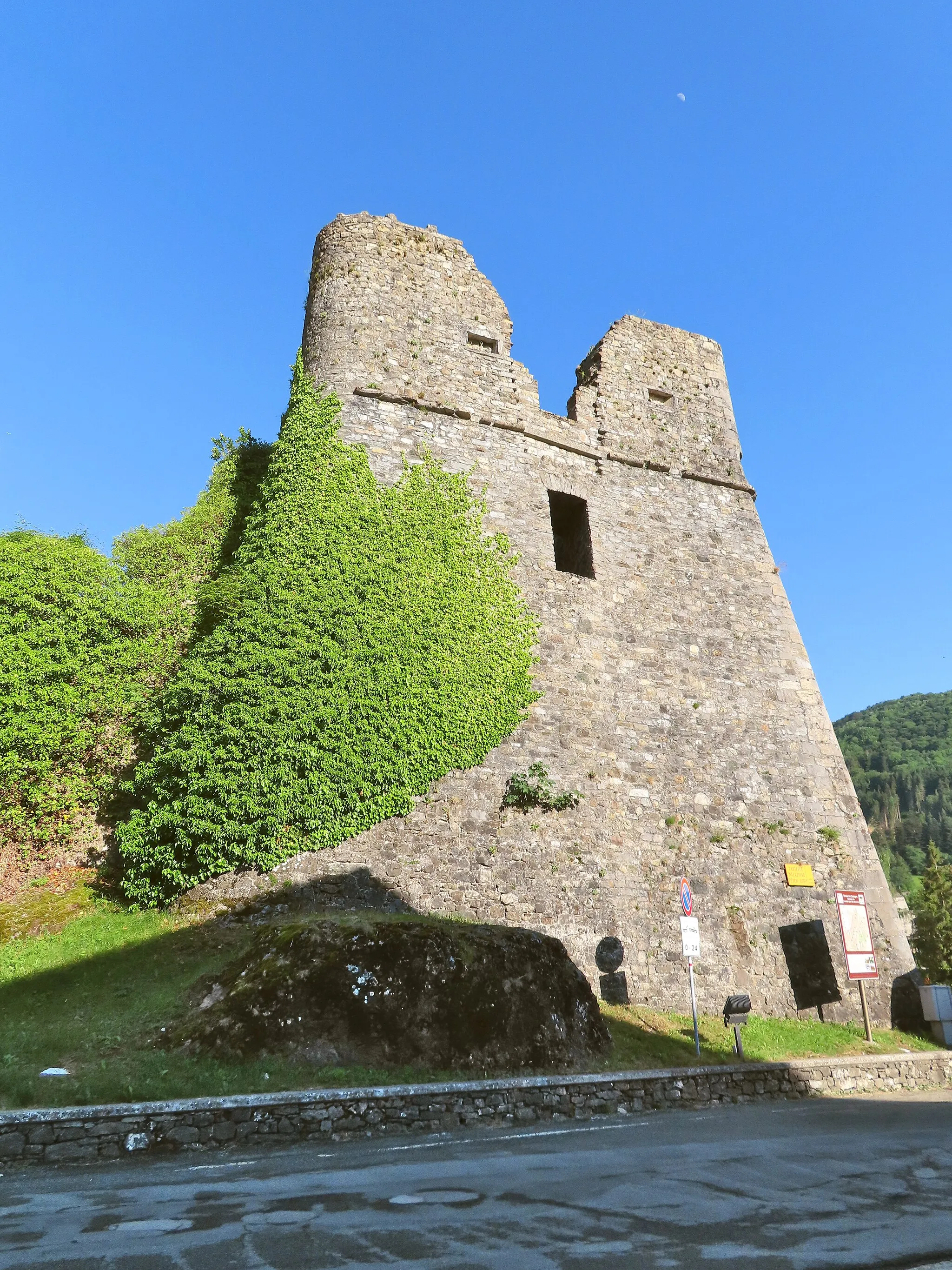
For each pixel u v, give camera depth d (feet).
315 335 55.36
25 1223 15.35
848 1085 36.06
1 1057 24.45
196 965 32.01
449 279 60.18
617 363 64.54
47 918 35.99
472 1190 17.51
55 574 46.83
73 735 43.39
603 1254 13.48
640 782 49.37
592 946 42.78
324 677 40.96
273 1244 13.97
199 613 49.37
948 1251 13.96
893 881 261.85
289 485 47.75
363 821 39.52
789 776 53.93
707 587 58.85
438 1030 27.99
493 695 46.57
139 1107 21.54
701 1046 36.73
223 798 37.19
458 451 53.83
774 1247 14.01
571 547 58.59
